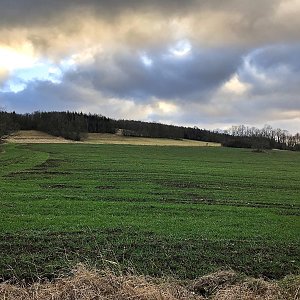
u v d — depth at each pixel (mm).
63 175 38031
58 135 112438
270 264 12688
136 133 128250
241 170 49312
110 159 58188
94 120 130000
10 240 14844
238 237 16438
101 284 8828
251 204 25656
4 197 25203
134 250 13844
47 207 22203
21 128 117500
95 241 14867
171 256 13195
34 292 8758
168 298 8445
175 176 39844
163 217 20328
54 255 12961
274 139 125500
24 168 43156
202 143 119875
